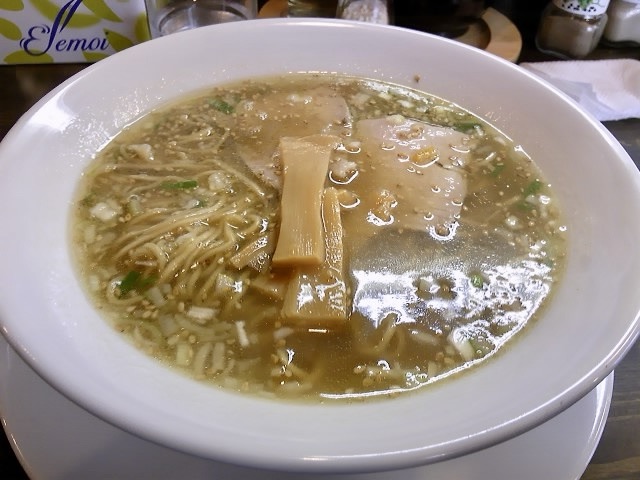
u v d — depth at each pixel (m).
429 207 0.21
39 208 0.17
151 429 0.11
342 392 0.15
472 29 0.33
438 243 0.20
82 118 0.21
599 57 0.33
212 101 0.25
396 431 0.12
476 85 0.24
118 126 0.22
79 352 0.14
